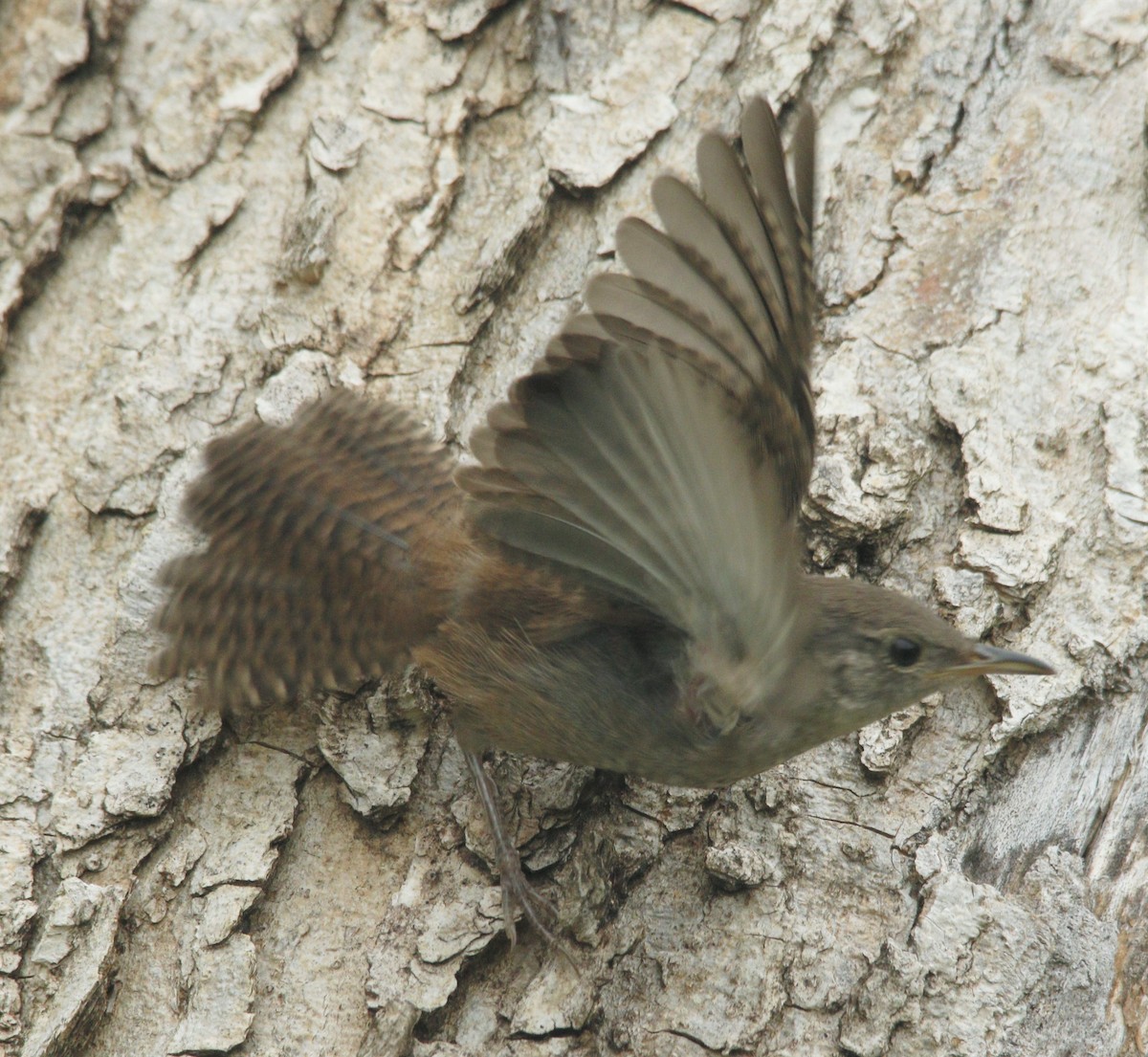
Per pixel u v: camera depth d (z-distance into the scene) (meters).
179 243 10.05
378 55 10.68
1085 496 9.61
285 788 8.63
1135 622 9.22
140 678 8.71
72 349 9.74
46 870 8.12
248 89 10.47
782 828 8.75
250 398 9.62
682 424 6.09
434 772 8.94
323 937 8.28
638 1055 8.01
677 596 6.93
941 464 9.72
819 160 10.62
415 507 8.59
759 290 6.79
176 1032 7.82
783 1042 8.00
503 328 10.13
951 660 8.30
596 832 8.74
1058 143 10.62
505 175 10.52
